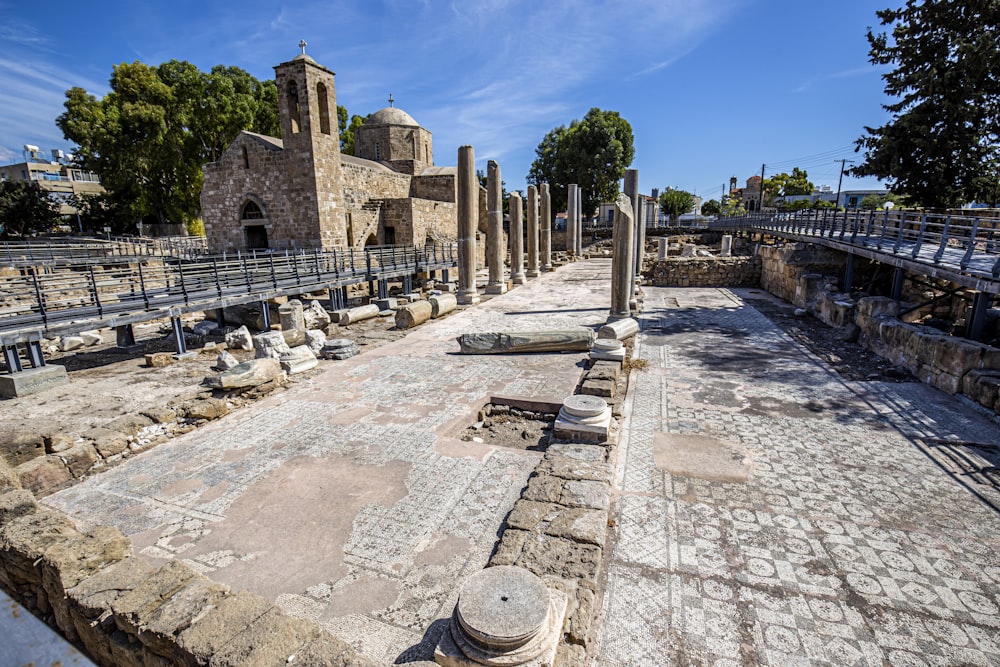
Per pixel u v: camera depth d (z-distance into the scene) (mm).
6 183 40812
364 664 3076
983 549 5094
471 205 18953
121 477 6738
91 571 4090
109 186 41500
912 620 4254
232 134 44594
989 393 8320
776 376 10570
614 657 3957
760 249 24984
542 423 8672
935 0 24016
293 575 4824
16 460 6629
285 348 11500
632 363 11375
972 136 22984
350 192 35844
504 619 3512
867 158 26281
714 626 4227
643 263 27703
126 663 3568
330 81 31766
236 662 3037
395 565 4945
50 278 12562
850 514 5703
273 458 7164
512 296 21219
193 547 5266
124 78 39656
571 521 5195
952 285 14750
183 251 34812
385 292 21750
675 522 5586
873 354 12141
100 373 12234
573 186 36812
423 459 7035
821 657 3922
